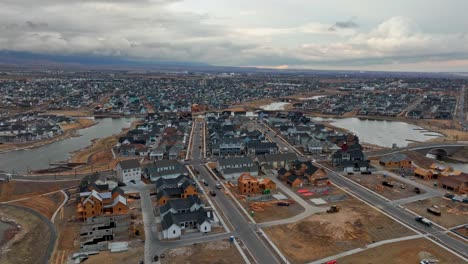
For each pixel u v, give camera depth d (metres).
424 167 165.25
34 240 91.69
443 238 90.69
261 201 115.56
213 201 115.25
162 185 122.38
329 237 90.81
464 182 125.56
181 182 125.12
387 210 108.44
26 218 105.62
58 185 132.38
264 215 104.56
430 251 84.12
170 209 101.69
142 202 114.88
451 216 103.94
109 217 101.38
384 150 187.12
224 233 93.00
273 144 182.50
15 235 95.38
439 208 109.88
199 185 130.38
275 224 98.44
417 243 88.06
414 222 100.00
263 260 80.25
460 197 117.69
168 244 87.31
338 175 145.25
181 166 144.00
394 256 81.94
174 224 90.50
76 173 147.12
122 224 96.62
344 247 86.06
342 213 105.69
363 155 161.88
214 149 177.62
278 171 143.00
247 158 150.50
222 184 132.25
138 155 176.88
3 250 86.75
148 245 86.69
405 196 120.88
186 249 84.69
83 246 84.56
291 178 132.88
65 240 90.00
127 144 187.50
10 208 112.94
